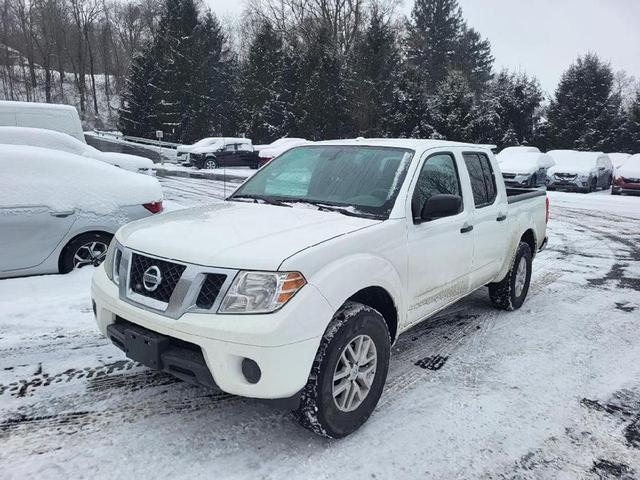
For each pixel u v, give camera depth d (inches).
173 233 119.0
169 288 108.2
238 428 119.1
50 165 226.7
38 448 109.5
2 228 207.2
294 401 104.4
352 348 115.7
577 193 792.9
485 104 1478.8
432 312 152.9
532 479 105.1
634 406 136.2
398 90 1362.0
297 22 1788.9
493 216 182.9
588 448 116.4
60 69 2187.5
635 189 746.8
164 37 1537.9
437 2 2230.6
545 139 1535.4
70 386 137.2
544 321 202.5
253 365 99.0
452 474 105.6
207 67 1555.1
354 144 165.3
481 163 187.9
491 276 190.1
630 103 1796.3
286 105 1470.2
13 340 165.2
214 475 102.2
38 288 209.6
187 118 1501.0
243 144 1009.5
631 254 349.7
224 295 101.3
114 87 2378.2
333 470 105.1
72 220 224.4
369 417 124.4
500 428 122.9
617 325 200.7
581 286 261.0
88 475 101.2
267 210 140.0
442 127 1327.5
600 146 1535.4
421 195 145.2
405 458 110.0
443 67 2044.8
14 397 130.8
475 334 185.5
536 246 232.2
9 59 2117.4
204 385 105.6
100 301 122.3
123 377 143.0
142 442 112.5
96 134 1651.1
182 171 901.8
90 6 2197.3
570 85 1622.8
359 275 114.3
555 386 145.8
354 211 136.6
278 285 101.0
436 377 149.1
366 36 1507.1
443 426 122.8
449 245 151.8
